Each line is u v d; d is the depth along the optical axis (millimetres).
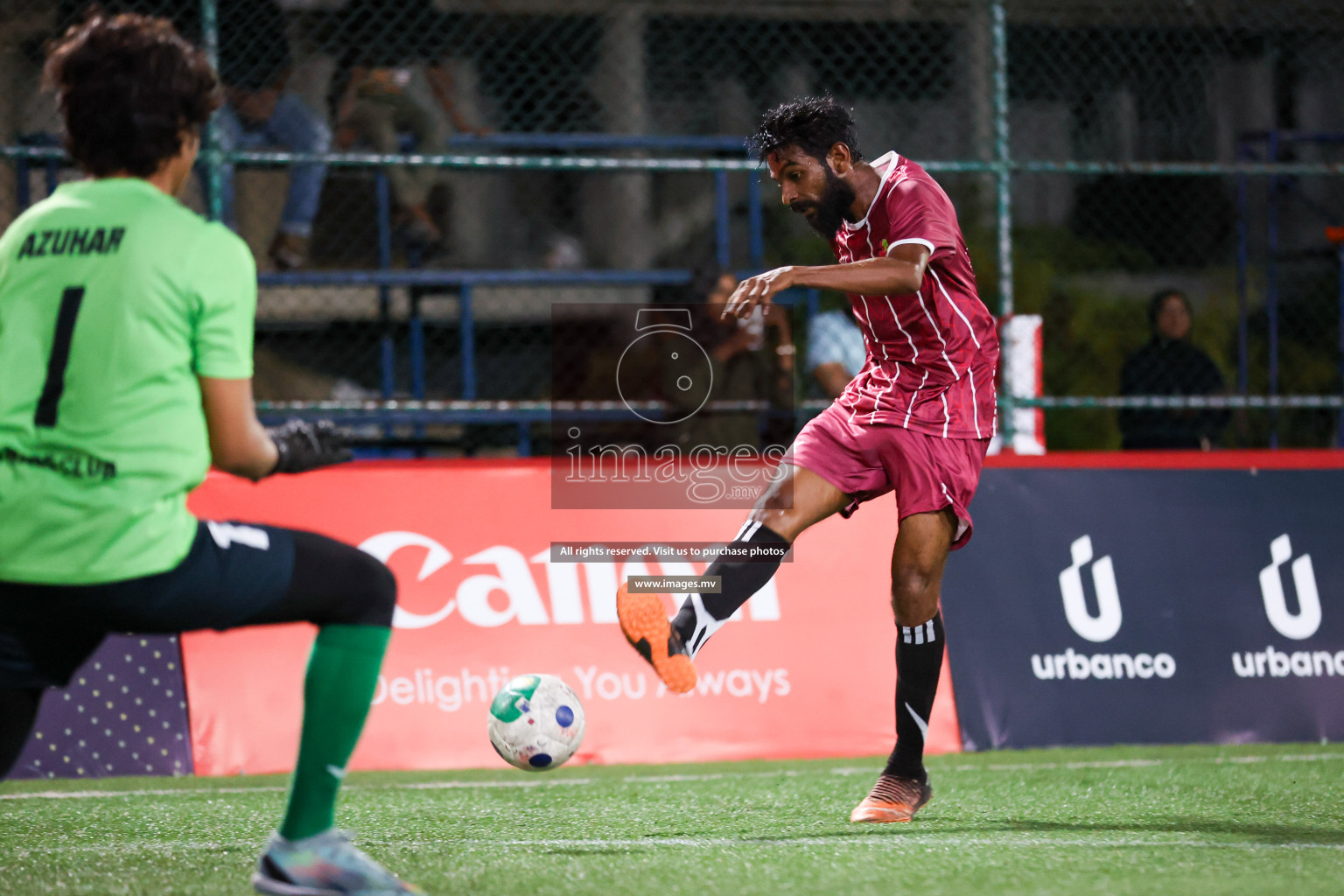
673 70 39406
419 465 18766
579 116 38094
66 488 7488
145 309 7562
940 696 18719
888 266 11688
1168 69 40719
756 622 18594
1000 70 22484
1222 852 10727
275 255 26781
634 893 9141
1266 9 34219
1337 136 32250
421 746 17406
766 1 38688
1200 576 19891
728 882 9516
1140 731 19094
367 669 8555
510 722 12648
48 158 24094
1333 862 10242
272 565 8094
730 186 40344
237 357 7836
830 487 12688
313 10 26016
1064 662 19156
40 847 11609
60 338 7559
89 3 25484
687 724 18062
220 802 14758
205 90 8195
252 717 17500
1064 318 38969
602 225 40094
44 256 7750
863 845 11172
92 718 17156
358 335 32719
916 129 40844
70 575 7500
